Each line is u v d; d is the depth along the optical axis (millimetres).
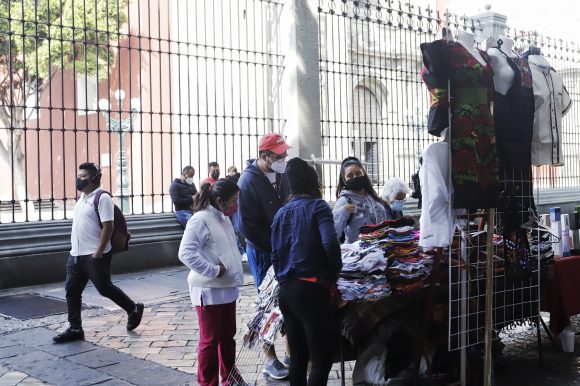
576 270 5566
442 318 4582
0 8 19953
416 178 6000
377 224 4852
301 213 3896
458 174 4223
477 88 4258
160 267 10430
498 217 4785
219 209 4488
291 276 3869
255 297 8008
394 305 4379
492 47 4688
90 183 6152
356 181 5305
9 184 23016
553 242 5504
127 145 19594
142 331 6453
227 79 15734
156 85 18500
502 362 5195
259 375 5078
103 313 7199
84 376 5086
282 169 5008
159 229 10508
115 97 20188
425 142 13820
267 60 11797
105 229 6000
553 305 5434
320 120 11445
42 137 22500
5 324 6770
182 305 7613
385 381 4473
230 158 15406
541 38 14180
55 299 7977
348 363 5434
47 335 6336
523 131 4707
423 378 4664
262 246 4887
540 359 5270
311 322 3801
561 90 5238
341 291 4227
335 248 3742
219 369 4699
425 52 4191
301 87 11219
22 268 8773
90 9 19859
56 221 9375
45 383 4934
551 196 16031
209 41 16328
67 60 20844
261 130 13953
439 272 4504
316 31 11477
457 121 4230
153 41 18656
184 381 4973
